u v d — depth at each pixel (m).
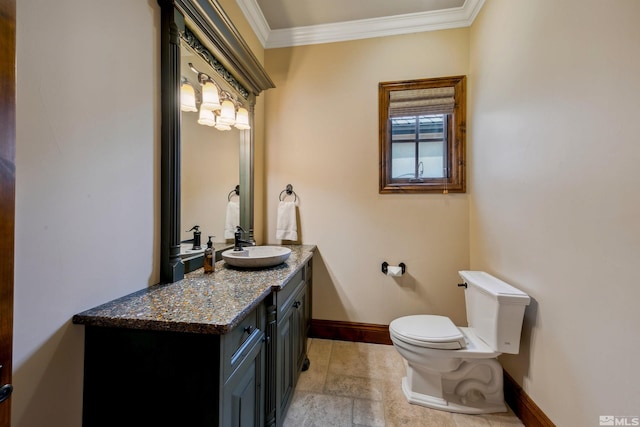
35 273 0.75
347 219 2.36
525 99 1.44
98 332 0.87
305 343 1.97
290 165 2.43
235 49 1.66
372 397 1.64
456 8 2.12
